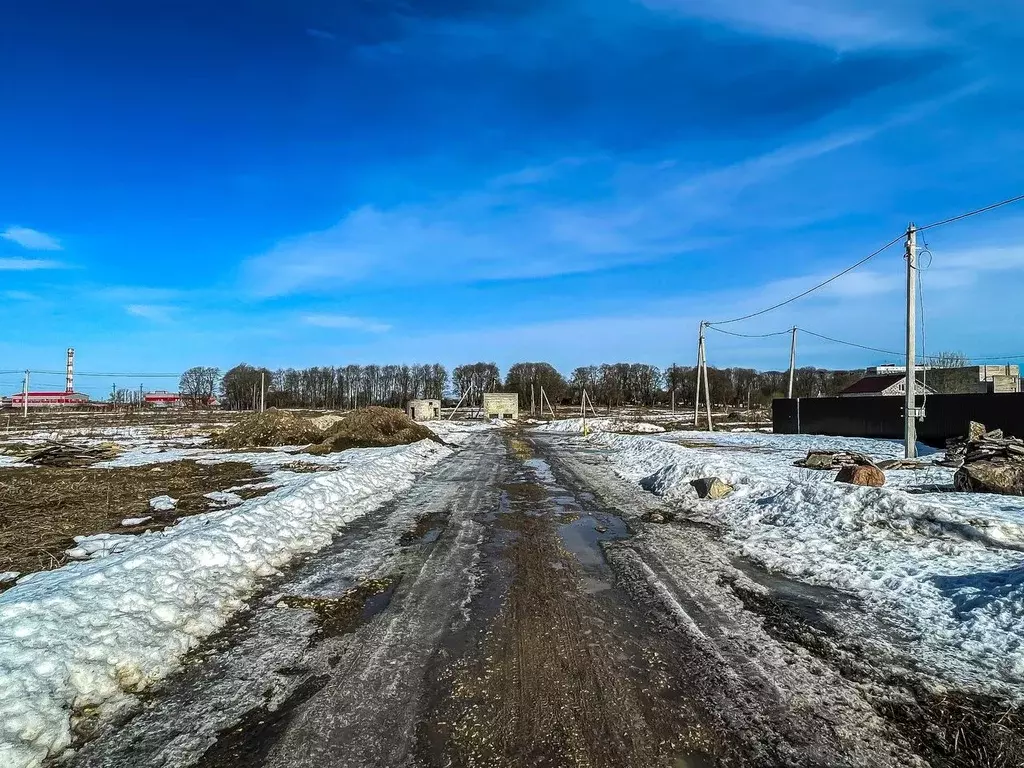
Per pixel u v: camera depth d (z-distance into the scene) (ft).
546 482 45.96
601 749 10.63
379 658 14.43
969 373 142.10
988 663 14.12
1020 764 10.29
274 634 16.08
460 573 21.62
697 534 27.99
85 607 15.47
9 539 25.95
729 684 13.03
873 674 13.57
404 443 80.33
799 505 30.01
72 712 11.91
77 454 59.82
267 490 39.14
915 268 52.39
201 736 11.26
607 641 15.37
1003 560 21.21
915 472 46.26
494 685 13.00
